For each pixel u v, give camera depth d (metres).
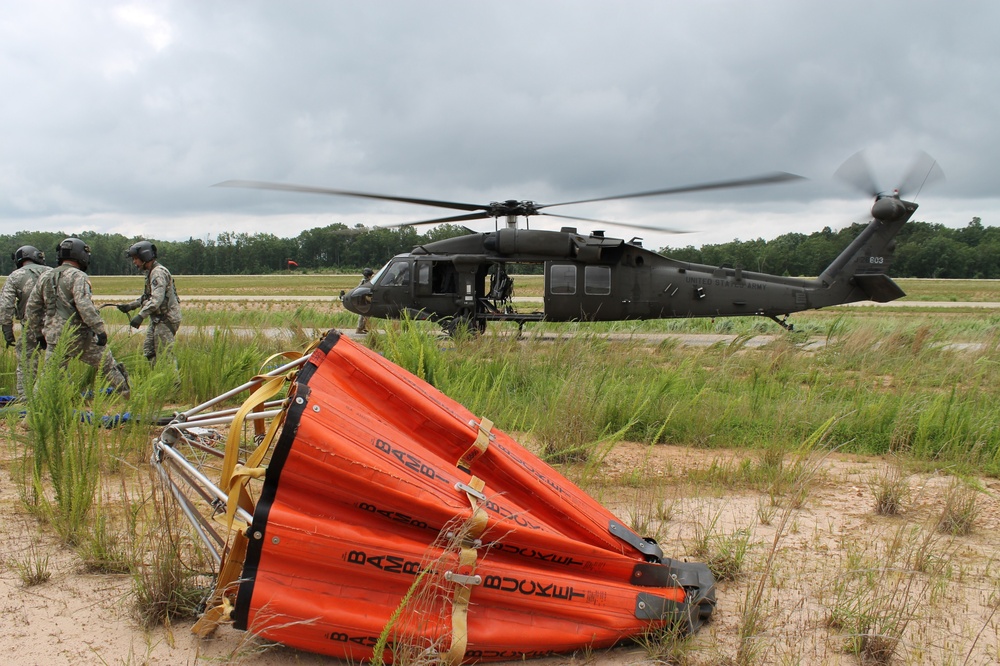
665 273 16.05
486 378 7.48
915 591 3.48
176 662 2.72
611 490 5.01
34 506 4.16
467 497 2.86
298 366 3.27
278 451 2.65
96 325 6.78
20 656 2.72
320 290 55.19
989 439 6.23
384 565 2.65
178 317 8.40
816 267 82.31
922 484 5.32
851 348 11.59
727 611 3.28
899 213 17.03
